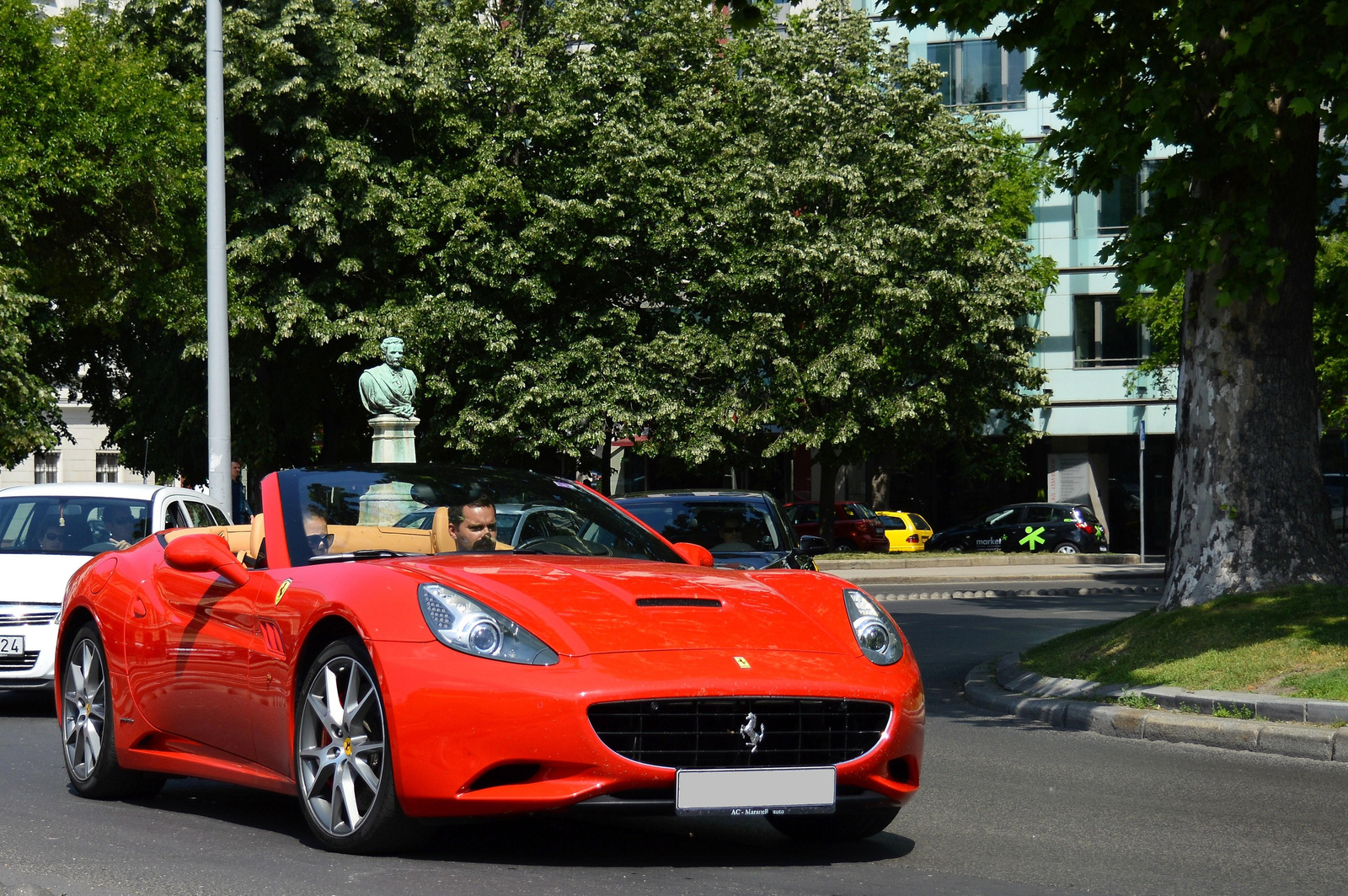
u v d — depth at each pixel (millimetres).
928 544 62781
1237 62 15266
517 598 7492
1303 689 13531
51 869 7387
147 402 56500
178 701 9039
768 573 8766
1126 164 15992
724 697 7062
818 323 53906
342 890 6805
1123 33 15977
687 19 53000
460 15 52031
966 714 15648
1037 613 30688
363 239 50281
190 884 6988
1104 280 65812
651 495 18734
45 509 16562
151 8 49875
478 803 7008
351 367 53688
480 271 49500
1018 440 60906
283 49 46938
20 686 14516
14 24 42906
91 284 45312
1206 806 9969
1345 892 7340
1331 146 20391
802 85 54469
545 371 50219
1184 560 17359
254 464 53656
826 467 57344
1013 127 67625
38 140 41781
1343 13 13680
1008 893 7125
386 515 8984
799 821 8438
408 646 7258
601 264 50500
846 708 7387
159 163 43781
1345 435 56656
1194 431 17422
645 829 8656
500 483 9633
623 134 50000
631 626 7352
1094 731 14188
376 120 51344
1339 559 16969
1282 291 17125
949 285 53250
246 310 47656
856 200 54188
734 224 53156
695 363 51844
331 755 7715
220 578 8977
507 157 51781
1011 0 15734
